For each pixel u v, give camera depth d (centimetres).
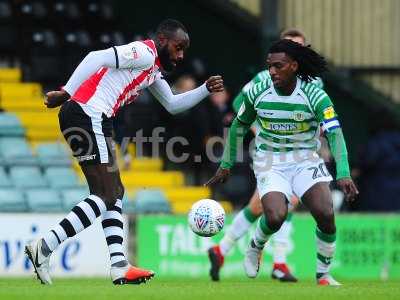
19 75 4638
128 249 3738
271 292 2217
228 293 2166
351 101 5000
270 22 4847
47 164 4203
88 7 4853
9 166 4156
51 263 3553
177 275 3731
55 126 4469
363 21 4928
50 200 3988
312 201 2588
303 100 2572
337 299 2080
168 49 2464
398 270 3928
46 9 4778
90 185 2414
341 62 4947
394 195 4288
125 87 2420
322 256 2675
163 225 3747
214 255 3077
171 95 2567
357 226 3906
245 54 5034
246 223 3050
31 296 2050
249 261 2798
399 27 4925
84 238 3600
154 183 4378
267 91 2595
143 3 5056
